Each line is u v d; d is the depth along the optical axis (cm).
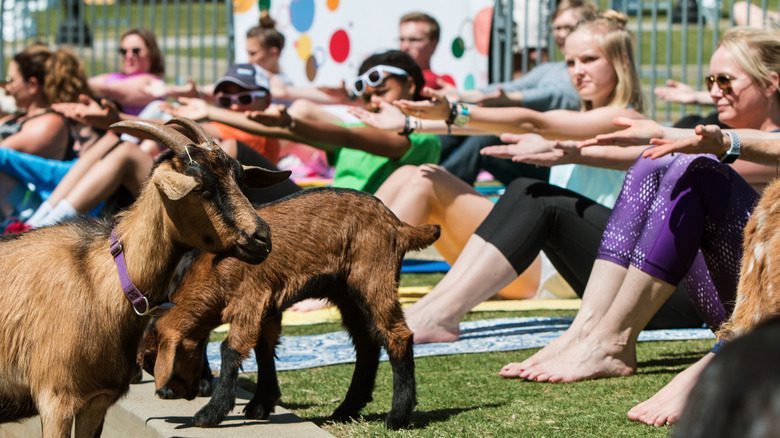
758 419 182
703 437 187
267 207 590
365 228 600
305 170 1834
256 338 576
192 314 564
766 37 812
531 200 883
